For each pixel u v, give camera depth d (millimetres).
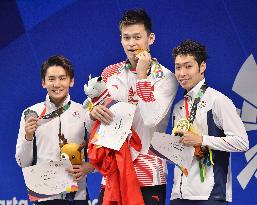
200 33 16672
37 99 17516
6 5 17641
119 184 10961
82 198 12242
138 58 10969
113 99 11188
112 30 17141
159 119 10828
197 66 11141
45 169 11859
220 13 16562
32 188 11891
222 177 10938
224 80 16516
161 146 10969
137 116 11164
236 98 16469
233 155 16328
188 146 10836
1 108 17609
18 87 17578
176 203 11219
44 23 17469
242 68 16453
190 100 11320
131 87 11367
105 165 10961
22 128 12352
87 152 11703
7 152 17594
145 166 11109
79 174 11883
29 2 17547
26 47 17531
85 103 11539
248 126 16375
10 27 17609
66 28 17375
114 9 17125
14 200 17516
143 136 11148
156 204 11148
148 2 16922
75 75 17297
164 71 11297
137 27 11188
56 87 12234
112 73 11695
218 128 11062
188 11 16734
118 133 10859
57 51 17406
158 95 11016
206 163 10883
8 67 17594
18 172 17516
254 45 16422
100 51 17203
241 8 16484
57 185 11875
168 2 16828
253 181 16250
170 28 16797
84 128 12352
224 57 16531
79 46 17312
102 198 11586
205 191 10852
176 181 11281
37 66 17516
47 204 12125
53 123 12297
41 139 12242
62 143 12219
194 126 11078
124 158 10820
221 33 16547
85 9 17281
